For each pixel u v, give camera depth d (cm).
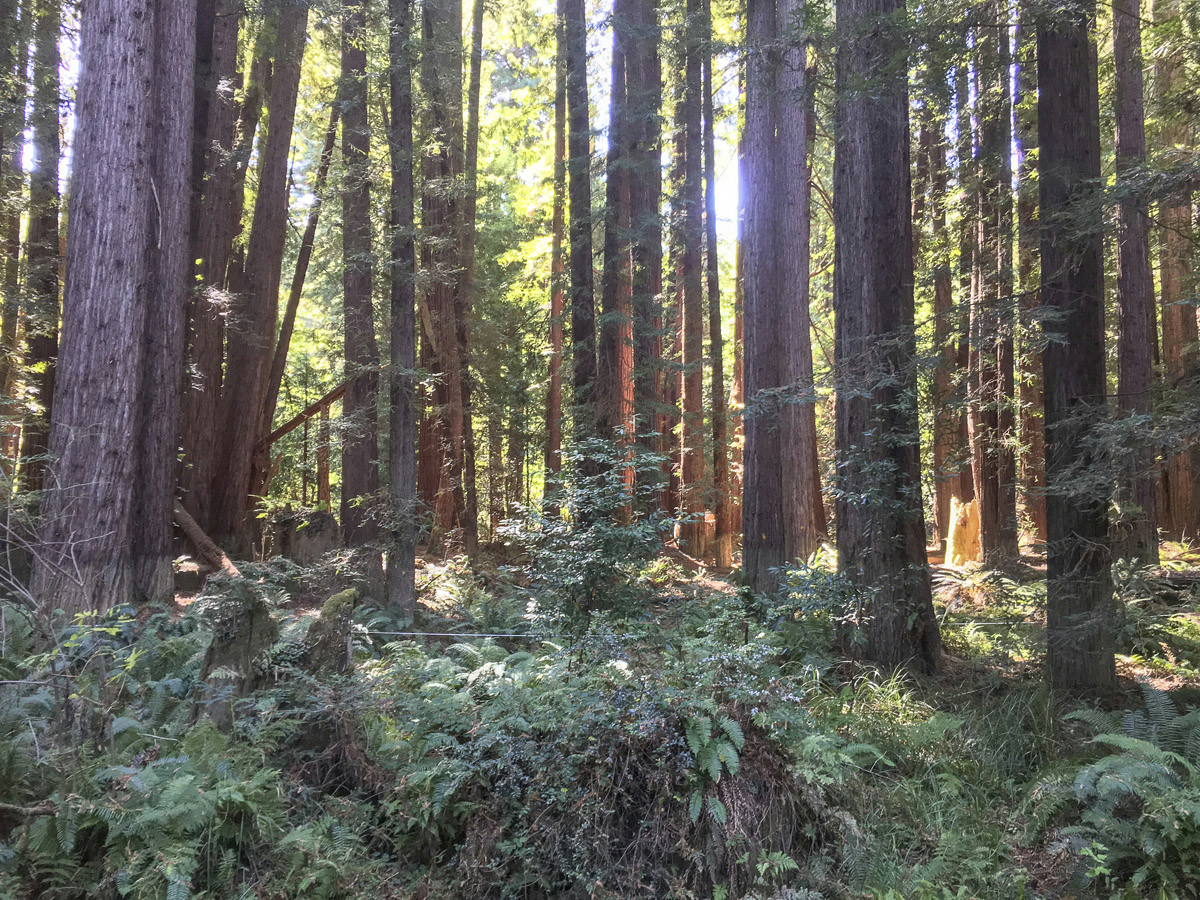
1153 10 997
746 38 925
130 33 790
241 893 388
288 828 441
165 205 897
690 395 1827
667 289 1933
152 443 866
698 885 417
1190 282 643
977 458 1373
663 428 1850
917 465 720
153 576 852
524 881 431
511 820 457
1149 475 518
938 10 595
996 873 402
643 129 1308
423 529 1020
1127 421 482
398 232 1004
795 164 1183
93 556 721
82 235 765
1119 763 423
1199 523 1523
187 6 922
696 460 1775
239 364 1351
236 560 1227
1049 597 620
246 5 1212
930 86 652
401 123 1022
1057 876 402
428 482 1627
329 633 557
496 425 2012
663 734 445
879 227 725
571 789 448
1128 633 648
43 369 1314
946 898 386
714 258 1731
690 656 514
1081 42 609
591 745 454
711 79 1778
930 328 996
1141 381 1191
